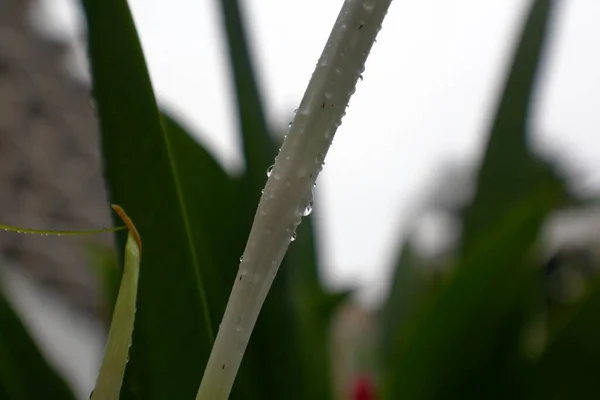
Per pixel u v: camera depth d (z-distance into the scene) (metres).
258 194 0.26
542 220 0.30
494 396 0.30
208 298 0.25
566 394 0.28
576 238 0.55
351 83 0.13
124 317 0.14
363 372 0.42
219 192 0.27
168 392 0.19
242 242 0.27
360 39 0.13
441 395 0.30
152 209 0.19
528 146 0.37
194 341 0.19
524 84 0.37
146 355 0.19
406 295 0.46
